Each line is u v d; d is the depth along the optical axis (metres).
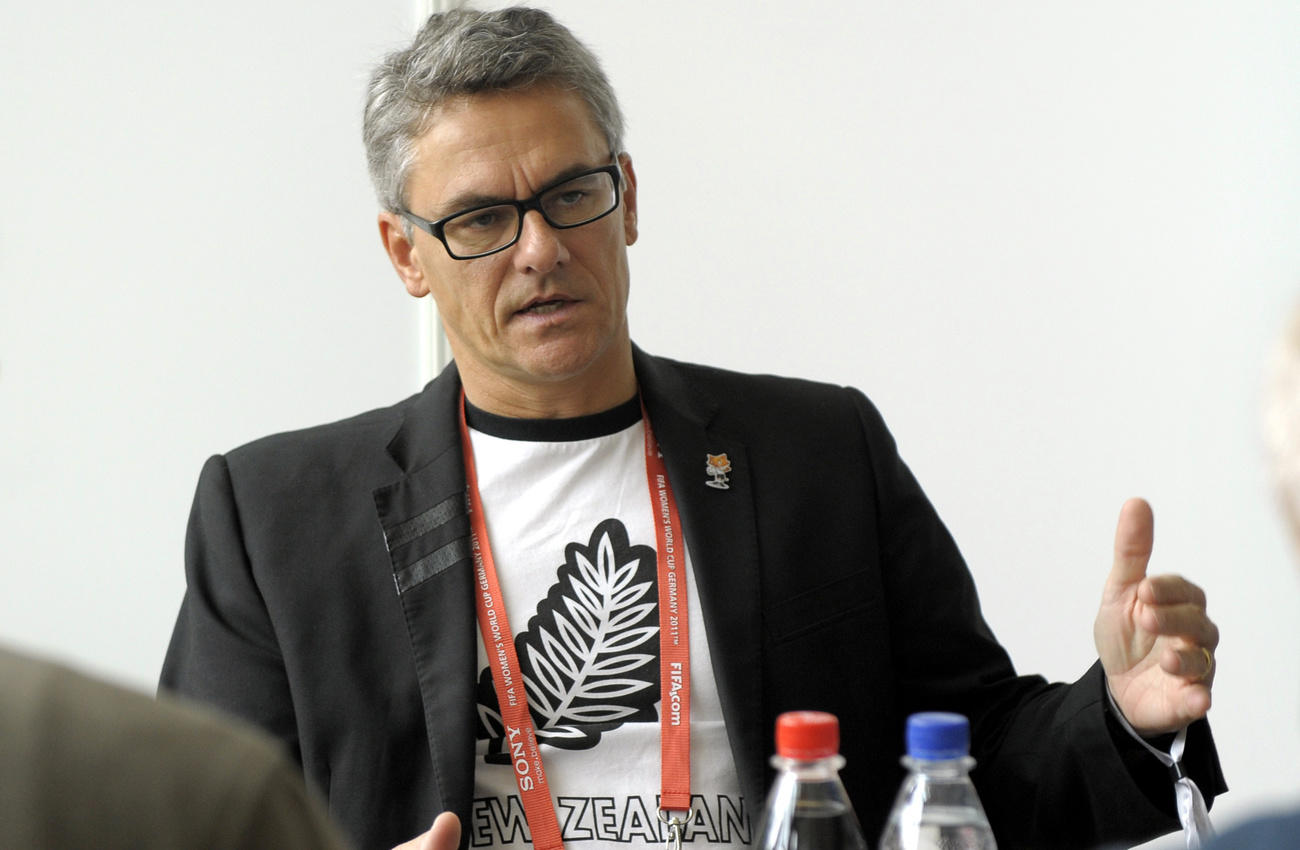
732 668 3.11
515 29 3.12
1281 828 1.13
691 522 3.22
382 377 5.06
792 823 2.11
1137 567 2.59
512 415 3.34
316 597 3.24
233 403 5.00
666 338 5.24
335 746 3.16
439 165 3.09
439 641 3.13
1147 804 2.66
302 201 5.02
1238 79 5.26
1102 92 5.26
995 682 3.26
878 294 5.27
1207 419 5.29
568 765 3.06
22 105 4.93
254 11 5.00
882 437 3.52
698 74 5.21
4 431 4.91
